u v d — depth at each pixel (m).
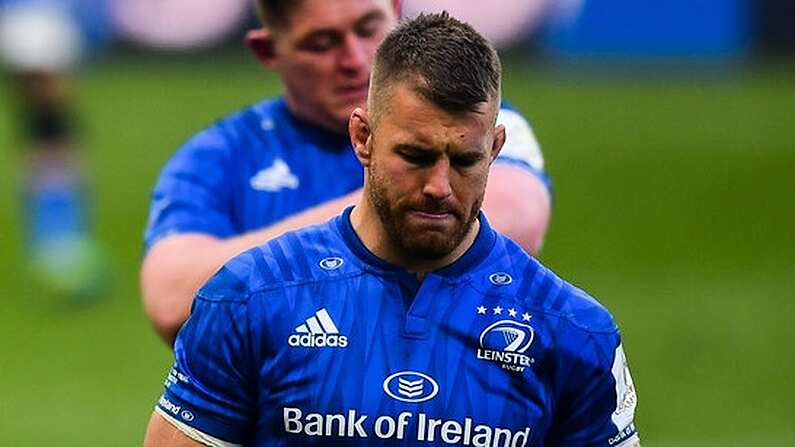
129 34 98.94
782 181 72.31
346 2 16.09
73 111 71.06
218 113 86.69
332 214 14.90
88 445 37.06
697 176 73.06
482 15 95.75
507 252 13.26
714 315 49.41
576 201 68.00
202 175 16.78
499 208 14.90
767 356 44.69
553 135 83.38
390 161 12.34
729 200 68.44
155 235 16.31
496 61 12.55
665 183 71.75
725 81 99.12
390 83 12.30
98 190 71.12
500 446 12.83
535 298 13.03
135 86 95.06
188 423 13.05
